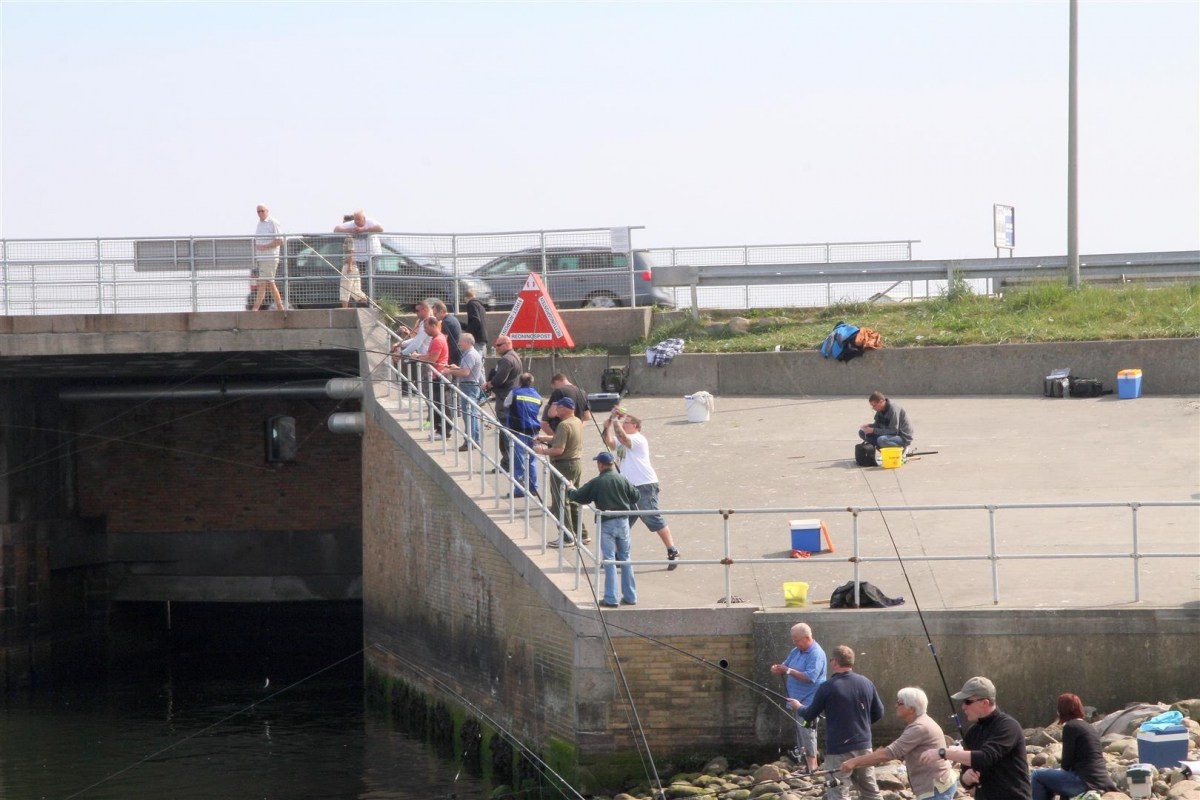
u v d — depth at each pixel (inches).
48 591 1815.9
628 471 1111.6
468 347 1322.6
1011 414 1520.7
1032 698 908.0
